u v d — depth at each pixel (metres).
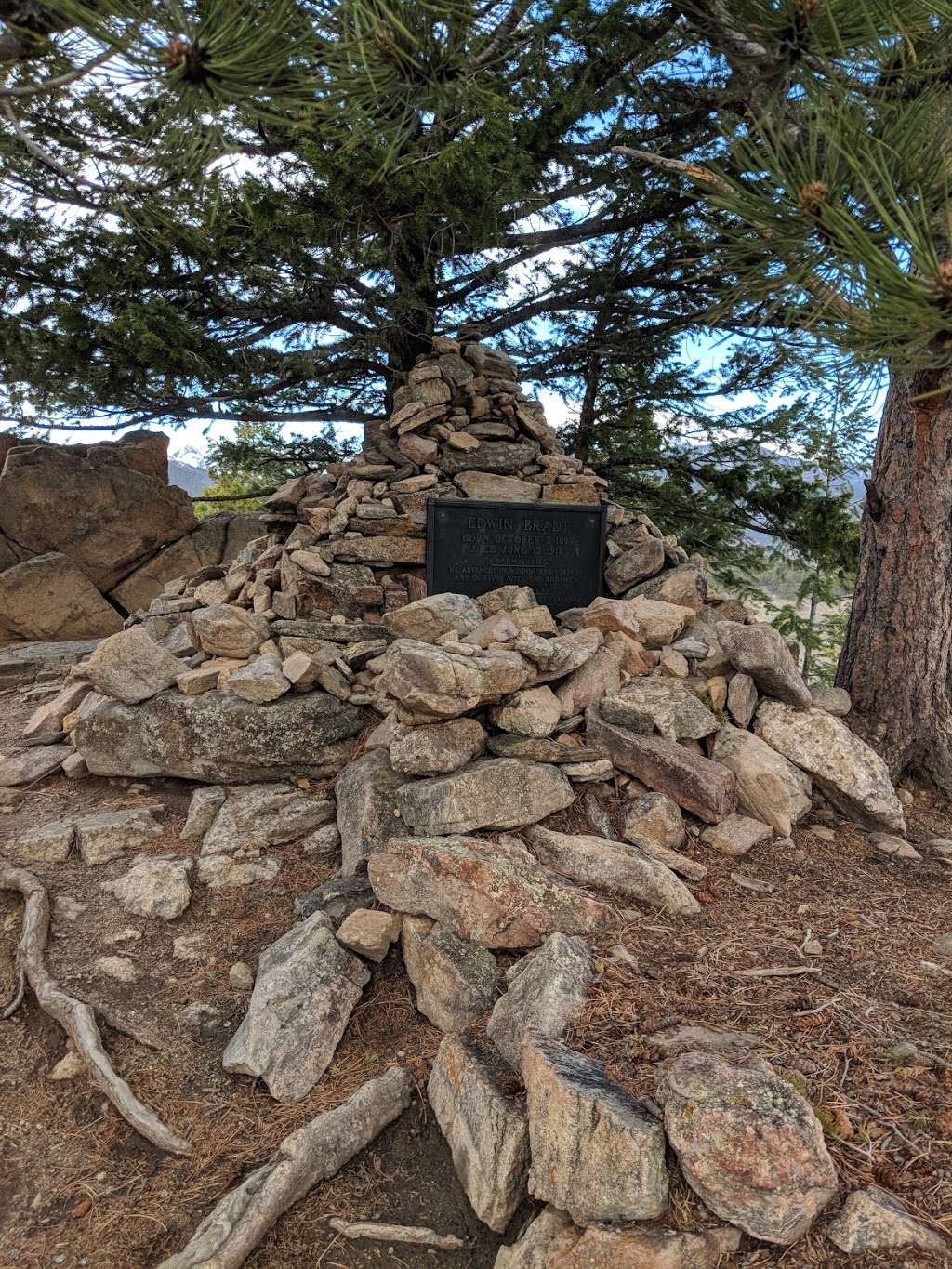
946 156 1.97
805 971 3.15
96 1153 2.84
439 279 9.06
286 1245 2.45
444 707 4.29
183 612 6.63
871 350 1.95
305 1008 3.25
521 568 6.25
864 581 5.67
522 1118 2.49
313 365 8.69
